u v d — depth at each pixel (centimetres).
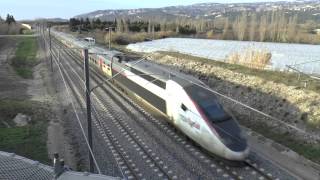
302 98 2758
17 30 15525
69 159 2347
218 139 2164
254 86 3234
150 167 2192
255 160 2234
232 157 2109
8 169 1378
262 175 2047
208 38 11488
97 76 5131
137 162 2264
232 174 2066
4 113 3400
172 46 7825
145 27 12481
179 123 2556
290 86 2961
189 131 2423
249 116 2973
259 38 10319
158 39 10994
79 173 1268
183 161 2248
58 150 2500
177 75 2842
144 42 9569
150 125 2916
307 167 2122
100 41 9725
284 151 2342
